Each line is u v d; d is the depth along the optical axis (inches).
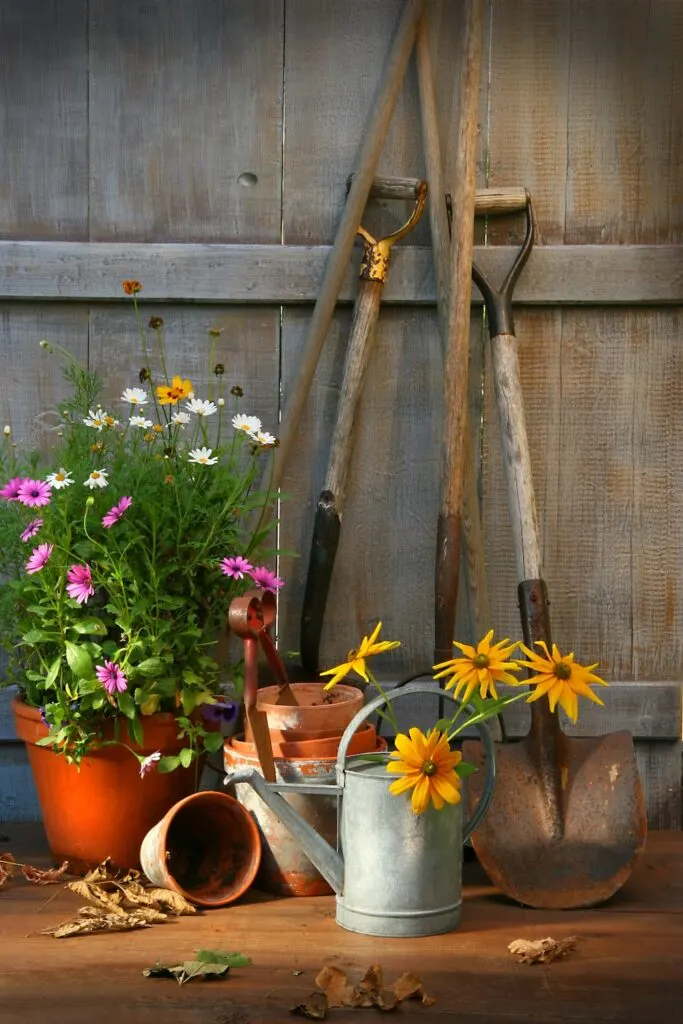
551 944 60.4
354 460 85.8
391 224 85.6
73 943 61.6
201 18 83.9
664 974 58.0
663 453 85.7
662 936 63.2
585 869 69.2
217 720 73.5
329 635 86.3
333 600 86.2
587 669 64.5
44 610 69.2
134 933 63.1
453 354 79.7
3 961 59.1
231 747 71.4
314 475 86.0
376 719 85.5
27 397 85.3
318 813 68.7
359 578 86.2
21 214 84.6
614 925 64.9
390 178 83.1
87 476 73.0
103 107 84.1
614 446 85.7
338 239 82.4
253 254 84.1
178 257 84.0
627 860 69.2
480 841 70.1
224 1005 54.3
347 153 84.6
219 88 84.3
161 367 85.5
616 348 85.4
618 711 85.7
